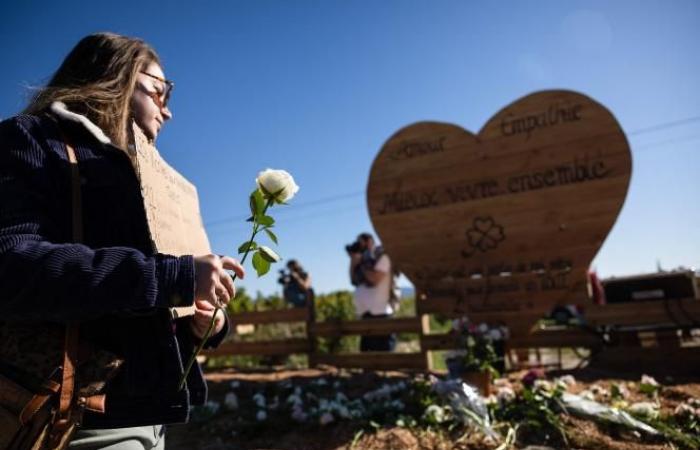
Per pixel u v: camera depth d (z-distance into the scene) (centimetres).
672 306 465
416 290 582
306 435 349
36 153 117
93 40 150
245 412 415
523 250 529
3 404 112
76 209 119
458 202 569
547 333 518
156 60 161
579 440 308
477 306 547
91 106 136
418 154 599
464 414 338
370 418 358
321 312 1189
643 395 387
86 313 107
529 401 351
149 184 135
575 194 507
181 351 154
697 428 316
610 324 488
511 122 547
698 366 455
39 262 103
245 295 1196
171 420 130
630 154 483
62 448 116
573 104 516
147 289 109
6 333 117
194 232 169
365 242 652
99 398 119
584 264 498
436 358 771
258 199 136
